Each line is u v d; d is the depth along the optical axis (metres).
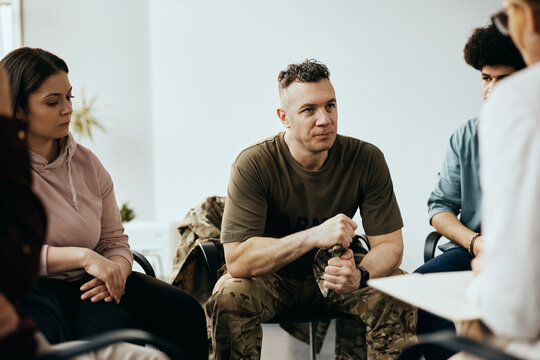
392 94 4.54
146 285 1.93
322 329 2.61
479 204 2.24
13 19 5.13
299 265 2.24
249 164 2.13
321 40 4.59
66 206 1.91
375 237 2.22
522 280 0.88
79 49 5.18
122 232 2.11
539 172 0.88
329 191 2.19
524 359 0.88
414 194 4.56
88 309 1.79
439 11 4.45
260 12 4.68
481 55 1.96
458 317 0.97
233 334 2.00
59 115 1.84
